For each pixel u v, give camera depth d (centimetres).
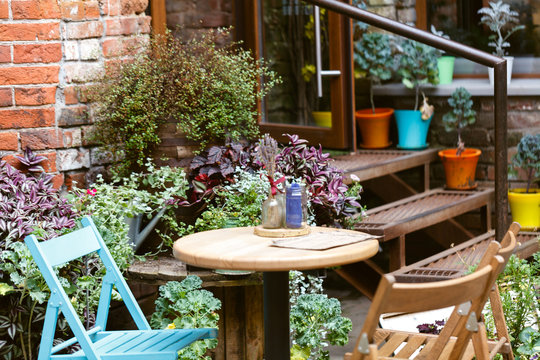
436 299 251
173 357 315
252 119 468
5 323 396
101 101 457
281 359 326
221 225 416
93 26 464
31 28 438
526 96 607
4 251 385
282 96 650
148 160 444
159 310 399
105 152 473
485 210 600
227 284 399
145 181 443
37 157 443
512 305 394
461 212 571
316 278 434
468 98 618
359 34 655
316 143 633
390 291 240
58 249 342
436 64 636
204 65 464
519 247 533
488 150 628
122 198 430
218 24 695
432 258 521
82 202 431
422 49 635
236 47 679
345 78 616
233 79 457
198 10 694
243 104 464
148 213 433
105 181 475
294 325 387
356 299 560
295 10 634
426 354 318
